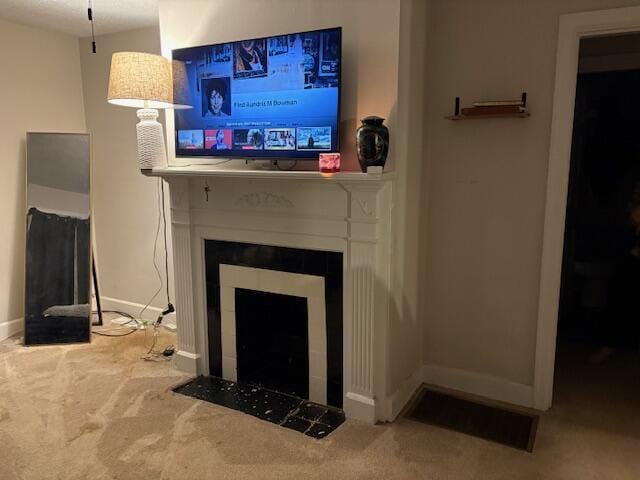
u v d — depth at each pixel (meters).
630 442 2.25
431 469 2.06
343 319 2.45
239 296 2.79
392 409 2.44
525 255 2.52
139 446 2.21
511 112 2.32
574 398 2.66
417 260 2.67
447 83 2.57
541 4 2.31
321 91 2.28
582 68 3.23
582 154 3.31
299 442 2.25
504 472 2.04
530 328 2.56
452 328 2.77
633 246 3.26
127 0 2.92
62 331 3.46
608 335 3.38
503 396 2.66
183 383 2.86
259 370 2.81
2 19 3.33
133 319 3.92
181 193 2.82
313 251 2.48
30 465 2.08
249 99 2.48
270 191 2.53
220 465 2.08
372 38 2.23
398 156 2.29
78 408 2.55
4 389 2.76
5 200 3.52
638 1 2.13
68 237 3.55
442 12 2.52
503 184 2.52
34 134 3.51
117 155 3.79
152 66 2.54
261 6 2.54
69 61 3.78
